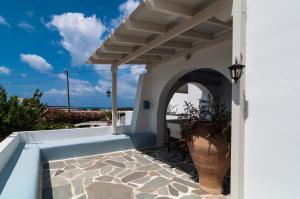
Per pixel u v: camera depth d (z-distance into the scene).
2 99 6.50
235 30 2.60
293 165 2.11
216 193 3.60
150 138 7.06
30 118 7.01
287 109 2.16
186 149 5.72
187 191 3.72
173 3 3.24
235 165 2.62
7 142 4.23
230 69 2.55
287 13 2.16
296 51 2.08
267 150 2.36
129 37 4.71
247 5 2.59
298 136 2.07
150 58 6.77
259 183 2.45
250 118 2.55
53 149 5.52
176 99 14.35
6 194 2.53
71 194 3.57
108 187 3.86
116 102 7.30
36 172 3.37
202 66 5.14
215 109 3.83
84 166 5.04
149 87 7.70
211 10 3.06
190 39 5.11
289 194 2.15
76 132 6.70
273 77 2.29
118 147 6.47
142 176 4.41
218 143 3.44
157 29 4.09
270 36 2.32
